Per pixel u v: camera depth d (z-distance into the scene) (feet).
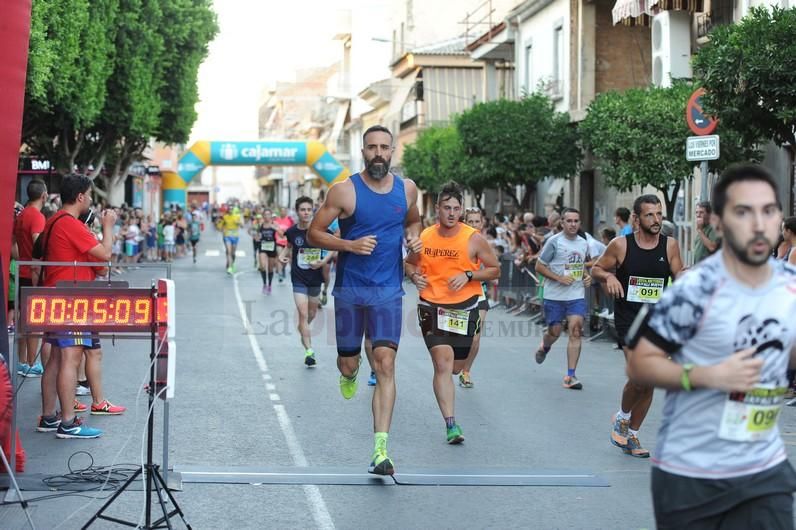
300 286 43.55
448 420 28.63
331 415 32.83
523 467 26.02
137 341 51.19
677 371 11.87
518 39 116.98
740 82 44.88
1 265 22.62
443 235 28.86
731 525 12.14
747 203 11.63
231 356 46.78
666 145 62.34
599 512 21.93
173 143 141.69
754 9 45.62
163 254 141.28
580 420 32.50
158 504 22.07
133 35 109.81
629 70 97.71
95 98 94.89
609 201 92.02
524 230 73.00
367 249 23.93
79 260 29.17
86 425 30.45
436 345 28.81
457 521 21.13
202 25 129.49
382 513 21.63
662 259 27.78
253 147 154.40
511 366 45.42
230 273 106.11
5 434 21.95
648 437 29.78
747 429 12.02
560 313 39.58
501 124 91.71
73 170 113.50
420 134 145.79
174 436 29.25
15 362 22.94
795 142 46.98
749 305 11.85
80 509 21.61
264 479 24.27
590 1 96.48
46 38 80.59
